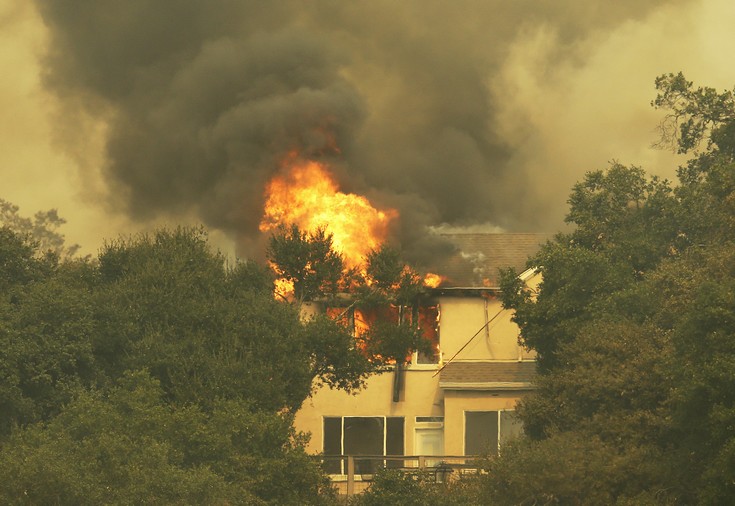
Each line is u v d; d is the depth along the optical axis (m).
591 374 122.38
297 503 111.81
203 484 99.31
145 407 108.12
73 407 105.56
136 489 95.56
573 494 111.75
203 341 126.12
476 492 116.75
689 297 119.00
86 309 119.31
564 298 137.38
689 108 145.50
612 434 117.75
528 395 138.12
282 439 113.88
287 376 128.88
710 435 100.62
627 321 127.12
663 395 117.69
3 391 108.25
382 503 116.50
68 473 93.06
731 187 125.56
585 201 149.38
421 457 136.00
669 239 142.50
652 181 147.50
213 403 119.06
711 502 95.19
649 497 107.12
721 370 97.38
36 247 133.38
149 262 132.12
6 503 91.50
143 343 122.94
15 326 114.06
